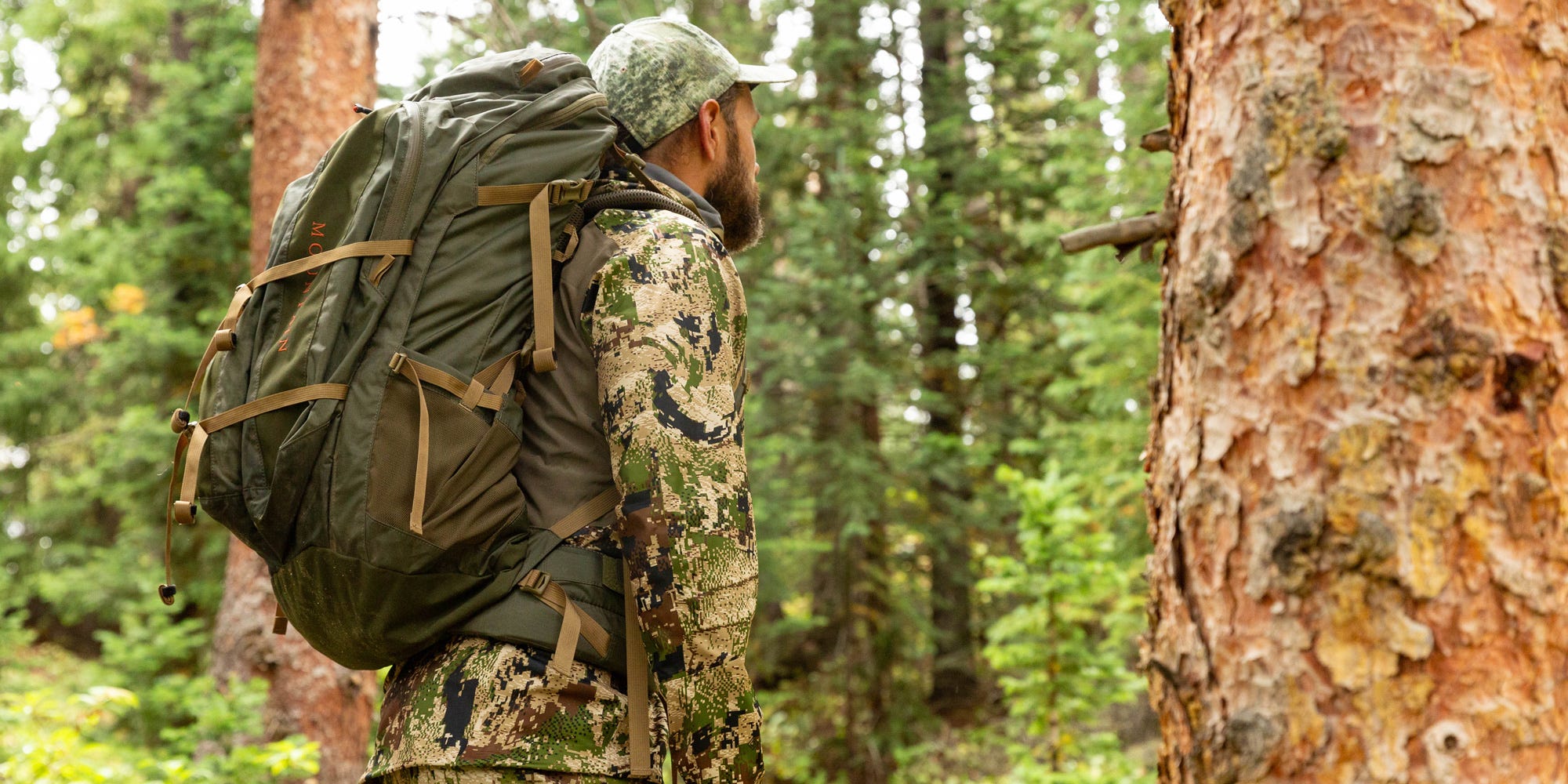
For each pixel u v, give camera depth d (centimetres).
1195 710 121
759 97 880
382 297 131
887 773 825
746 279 855
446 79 148
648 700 134
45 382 1030
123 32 1064
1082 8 930
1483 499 107
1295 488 113
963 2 952
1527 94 113
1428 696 106
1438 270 110
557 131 141
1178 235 130
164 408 874
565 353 139
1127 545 624
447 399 130
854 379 777
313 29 425
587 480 137
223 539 823
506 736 127
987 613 890
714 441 131
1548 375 109
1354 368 111
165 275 889
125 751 491
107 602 871
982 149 972
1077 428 679
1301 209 115
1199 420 123
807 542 791
